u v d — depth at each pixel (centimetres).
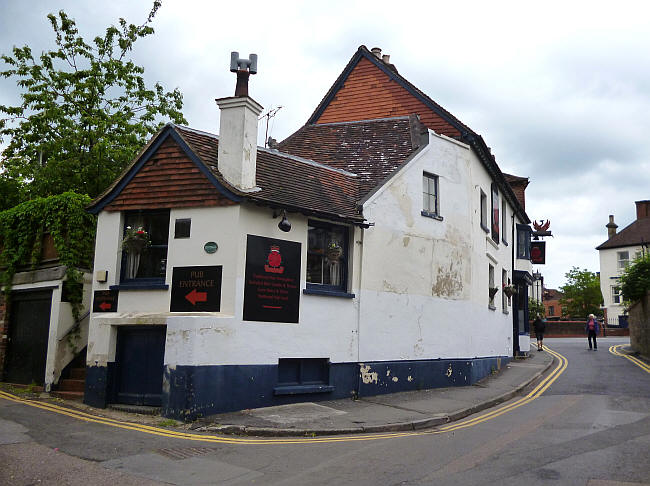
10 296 1384
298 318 1113
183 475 646
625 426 885
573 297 5388
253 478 634
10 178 2053
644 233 4878
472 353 1502
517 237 2542
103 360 1073
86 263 1298
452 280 1473
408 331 1326
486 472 631
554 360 2136
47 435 829
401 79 1886
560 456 696
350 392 1193
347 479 620
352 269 1222
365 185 1357
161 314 1035
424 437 842
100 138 2023
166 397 959
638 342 2344
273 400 1061
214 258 1048
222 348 988
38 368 1280
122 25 2236
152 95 2241
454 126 1725
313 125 1817
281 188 1149
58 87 2114
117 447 767
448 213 1495
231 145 1081
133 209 1128
